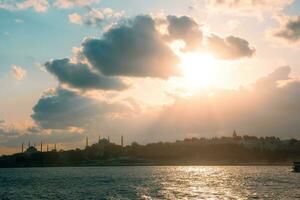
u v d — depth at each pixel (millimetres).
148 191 153875
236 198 123062
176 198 127500
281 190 144750
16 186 198125
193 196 132625
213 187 167625
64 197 137500
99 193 148750
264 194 131625
